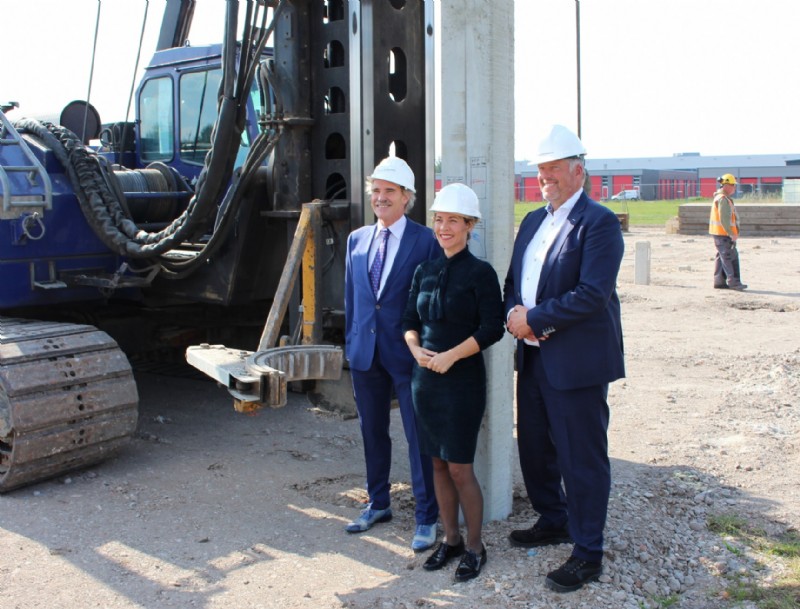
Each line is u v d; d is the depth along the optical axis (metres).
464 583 3.84
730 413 6.75
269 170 5.30
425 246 4.24
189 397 7.32
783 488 5.11
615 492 4.91
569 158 3.75
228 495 5.04
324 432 6.39
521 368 4.07
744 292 13.36
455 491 4.01
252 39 4.86
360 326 4.32
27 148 5.33
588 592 3.70
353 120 4.78
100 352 5.27
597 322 3.75
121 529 4.51
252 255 5.55
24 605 3.69
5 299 5.54
